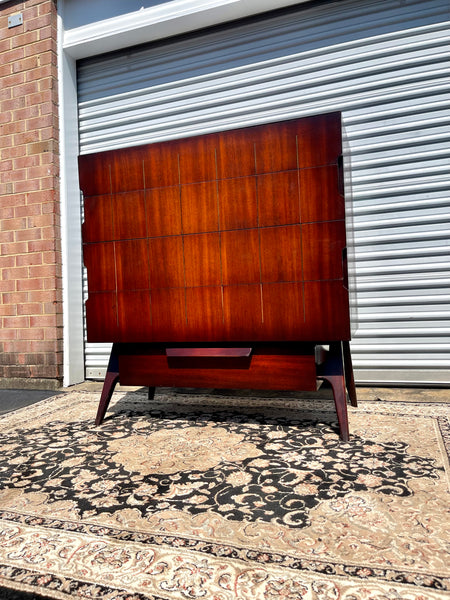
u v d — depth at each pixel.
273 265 1.87
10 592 0.97
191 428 2.12
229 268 1.94
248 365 1.96
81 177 2.18
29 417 2.47
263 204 1.88
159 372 2.11
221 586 0.94
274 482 1.47
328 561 1.02
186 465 1.65
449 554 1.04
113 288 2.14
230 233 1.93
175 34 3.42
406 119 2.92
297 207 1.83
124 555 1.08
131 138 3.59
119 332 2.13
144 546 1.11
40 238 3.43
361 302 3.00
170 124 3.48
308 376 1.87
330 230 1.79
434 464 1.57
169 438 1.98
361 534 1.13
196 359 2.04
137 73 3.56
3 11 3.60
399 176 2.92
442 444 1.77
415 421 2.10
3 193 3.55
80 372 3.57
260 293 1.89
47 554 1.10
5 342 3.53
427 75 2.88
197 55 3.40
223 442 1.90
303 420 2.20
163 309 2.05
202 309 1.98
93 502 1.37
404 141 2.92
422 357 2.88
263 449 1.79
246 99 3.28
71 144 3.60
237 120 3.31
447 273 2.83
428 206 2.87
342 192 1.78
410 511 1.24
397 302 2.92
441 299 2.84
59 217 3.46
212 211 1.95
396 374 2.93
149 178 2.05
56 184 3.44
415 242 2.89
